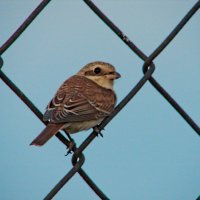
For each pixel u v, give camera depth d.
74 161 7.96
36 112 7.84
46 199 7.23
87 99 10.45
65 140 9.02
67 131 10.26
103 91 11.04
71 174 7.61
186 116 8.75
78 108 10.14
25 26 7.51
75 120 9.91
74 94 10.41
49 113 9.40
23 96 7.72
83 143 8.02
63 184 7.47
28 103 7.79
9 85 7.60
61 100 10.09
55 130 8.90
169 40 8.59
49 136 8.75
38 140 8.61
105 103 10.74
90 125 10.34
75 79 11.13
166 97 8.67
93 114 10.32
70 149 8.97
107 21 8.34
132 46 8.56
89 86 10.91
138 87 8.74
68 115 9.81
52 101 10.09
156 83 8.70
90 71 11.48
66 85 10.78
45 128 8.95
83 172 7.73
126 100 9.09
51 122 9.15
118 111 9.16
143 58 8.59
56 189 7.35
